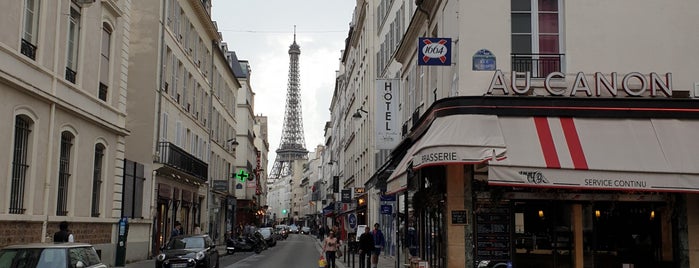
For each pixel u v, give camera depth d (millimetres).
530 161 12102
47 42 17625
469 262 13508
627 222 13906
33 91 16594
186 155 33438
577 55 13891
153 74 28656
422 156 12617
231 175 54812
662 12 14133
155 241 29031
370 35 38781
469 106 13258
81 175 20156
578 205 13930
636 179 12008
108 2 21750
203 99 40812
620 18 14055
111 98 22688
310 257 36125
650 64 13945
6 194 15664
